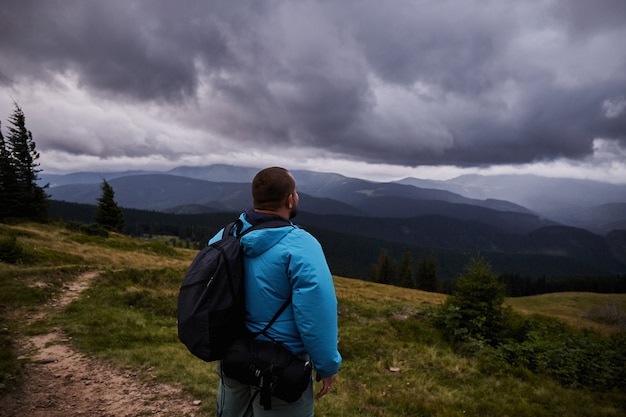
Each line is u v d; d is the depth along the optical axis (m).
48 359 7.02
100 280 16.09
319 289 1.97
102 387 5.92
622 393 8.90
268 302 2.08
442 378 8.11
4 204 43.25
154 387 5.97
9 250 19.34
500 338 11.96
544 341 11.69
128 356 7.33
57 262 21.97
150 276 18.42
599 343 12.05
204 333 1.95
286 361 2.05
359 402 6.07
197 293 2.02
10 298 11.59
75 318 10.28
